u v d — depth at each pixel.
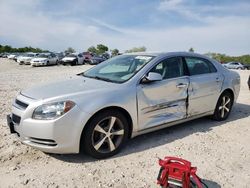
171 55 4.72
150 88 4.18
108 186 3.13
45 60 28.98
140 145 4.30
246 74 22.55
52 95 3.59
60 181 3.21
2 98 7.72
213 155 4.02
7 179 3.22
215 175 3.44
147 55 4.70
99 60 34.97
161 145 4.32
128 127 4.04
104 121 3.79
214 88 5.29
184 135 4.80
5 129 4.82
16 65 30.83
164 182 2.94
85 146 3.64
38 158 3.76
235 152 4.15
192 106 4.88
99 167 3.56
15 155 3.82
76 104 3.50
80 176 3.33
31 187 3.07
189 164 2.96
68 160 3.72
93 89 3.80
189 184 2.85
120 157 3.86
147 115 4.20
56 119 3.37
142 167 3.59
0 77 14.63
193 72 4.97
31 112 3.46
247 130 5.20
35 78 14.43
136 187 3.13
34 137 3.44
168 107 4.47
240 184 3.26
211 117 5.68
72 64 30.83
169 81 4.45
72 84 4.12
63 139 3.44
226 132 5.04
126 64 4.64
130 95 3.94
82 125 3.51
